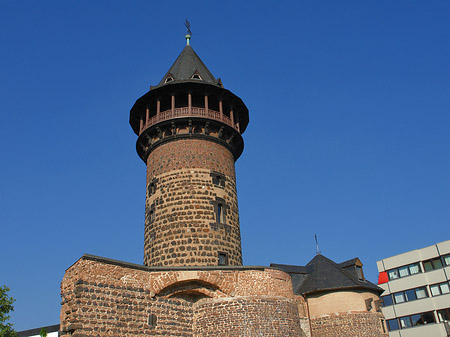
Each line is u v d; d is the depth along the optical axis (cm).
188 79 3809
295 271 4050
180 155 3444
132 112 3847
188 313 2750
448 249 5725
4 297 3969
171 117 3509
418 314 5816
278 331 2694
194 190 3309
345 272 4075
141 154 3862
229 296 2719
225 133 3681
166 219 3247
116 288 2384
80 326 2152
